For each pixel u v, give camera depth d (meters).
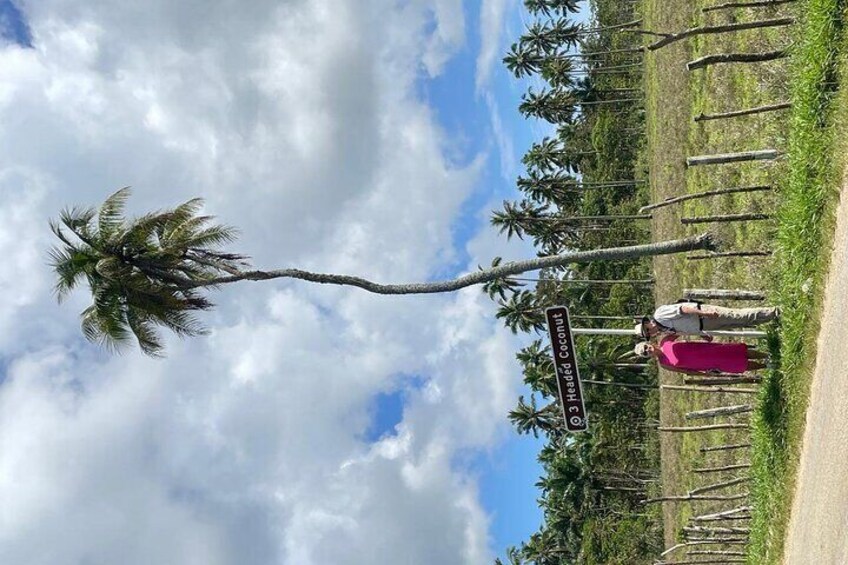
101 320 13.80
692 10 23.97
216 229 13.31
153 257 13.27
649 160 36.25
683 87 24.66
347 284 13.20
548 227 53.44
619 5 59.78
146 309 13.33
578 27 64.38
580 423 10.53
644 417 42.69
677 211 24.81
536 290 51.41
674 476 25.00
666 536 26.88
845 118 9.10
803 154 10.21
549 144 62.91
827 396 8.34
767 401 10.76
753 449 12.04
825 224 9.19
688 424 22.80
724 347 10.43
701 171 21.56
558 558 58.53
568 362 10.57
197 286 13.46
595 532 44.72
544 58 64.62
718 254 14.61
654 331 10.69
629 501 44.06
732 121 18.31
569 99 63.59
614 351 38.25
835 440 7.79
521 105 65.25
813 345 9.15
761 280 14.99
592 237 50.50
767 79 15.83
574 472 48.47
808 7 10.91
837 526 7.30
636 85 52.47
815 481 8.40
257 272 13.27
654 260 30.80
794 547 9.09
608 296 46.22
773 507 10.15
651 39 35.12
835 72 9.71
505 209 54.22
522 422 50.53
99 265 13.11
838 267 8.63
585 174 60.62
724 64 19.39
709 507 19.38
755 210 15.87
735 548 16.31
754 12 17.33
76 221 13.53
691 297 12.50
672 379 25.55
